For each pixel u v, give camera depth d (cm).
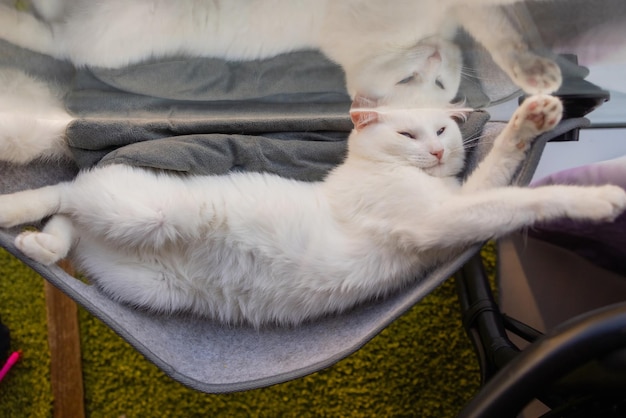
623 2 79
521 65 88
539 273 142
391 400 154
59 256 94
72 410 158
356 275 103
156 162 98
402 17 90
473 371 152
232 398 157
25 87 96
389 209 101
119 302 103
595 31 82
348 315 107
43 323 161
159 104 97
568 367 65
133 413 158
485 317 129
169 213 98
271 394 156
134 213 96
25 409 159
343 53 94
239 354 102
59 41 91
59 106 99
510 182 95
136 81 93
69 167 110
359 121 102
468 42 90
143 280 103
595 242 115
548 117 84
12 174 103
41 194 99
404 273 104
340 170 108
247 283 106
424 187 100
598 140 122
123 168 98
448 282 158
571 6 80
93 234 102
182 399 158
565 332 65
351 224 105
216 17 90
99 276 103
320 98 101
